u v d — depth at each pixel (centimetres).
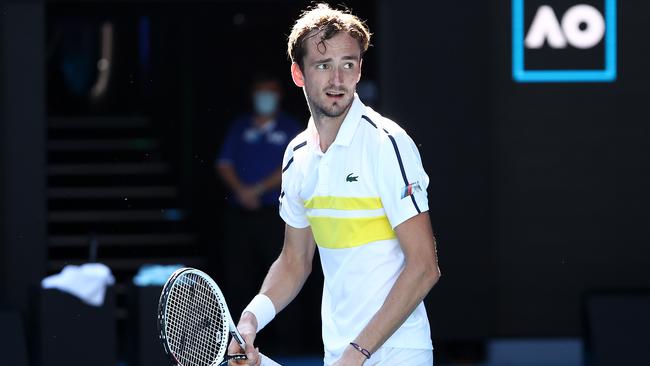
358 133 954
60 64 3462
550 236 2130
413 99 2105
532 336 2134
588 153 2116
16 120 2070
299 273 1071
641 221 2123
